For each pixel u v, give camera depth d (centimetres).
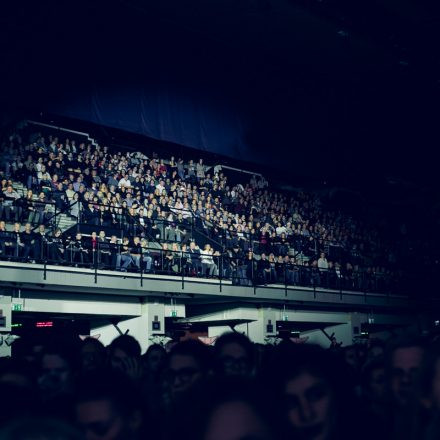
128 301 2464
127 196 2603
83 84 2811
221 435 193
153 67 3117
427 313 3528
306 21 3278
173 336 2881
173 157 3225
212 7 3131
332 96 3919
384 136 4091
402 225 3966
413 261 3672
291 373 298
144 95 3059
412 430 306
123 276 2284
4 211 2178
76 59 2795
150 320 2486
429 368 302
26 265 2053
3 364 447
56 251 2155
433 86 3938
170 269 2488
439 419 290
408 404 318
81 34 2825
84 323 2719
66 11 2778
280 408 284
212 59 3397
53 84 2698
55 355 556
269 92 3622
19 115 2842
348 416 305
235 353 465
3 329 2070
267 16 3225
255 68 3588
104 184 2622
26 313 2338
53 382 547
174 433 222
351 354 802
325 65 3772
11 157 2502
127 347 673
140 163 3073
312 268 2994
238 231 2842
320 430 296
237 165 3766
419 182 4200
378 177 4091
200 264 2555
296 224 3381
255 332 2822
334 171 3850
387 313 3403
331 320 3138
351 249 3397
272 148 3566
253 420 194
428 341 382
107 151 3188
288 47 3556
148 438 294
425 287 3566
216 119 3359
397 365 376
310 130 3772
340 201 4006
